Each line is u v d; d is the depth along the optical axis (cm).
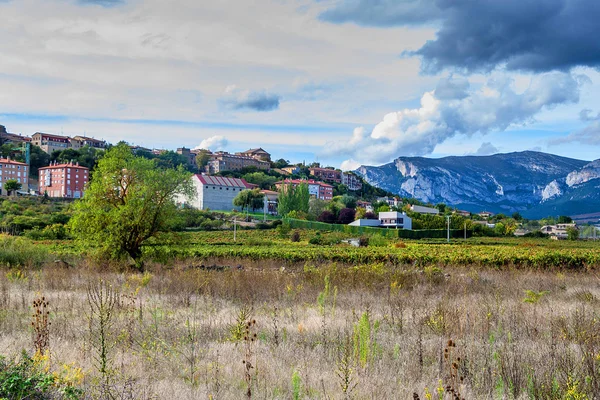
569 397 816
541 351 1111
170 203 3797
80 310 1609
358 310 1647
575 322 1338
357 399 834
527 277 2655
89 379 926
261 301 1875
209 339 1291
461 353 1067
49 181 16812
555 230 14462
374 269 2567
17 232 7544
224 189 15975
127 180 3772
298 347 1177
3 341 1216
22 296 1695
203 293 2023
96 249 3672
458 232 10612
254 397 845
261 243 6800
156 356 1089
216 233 8875
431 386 914
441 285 2314
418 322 1436
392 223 12044
